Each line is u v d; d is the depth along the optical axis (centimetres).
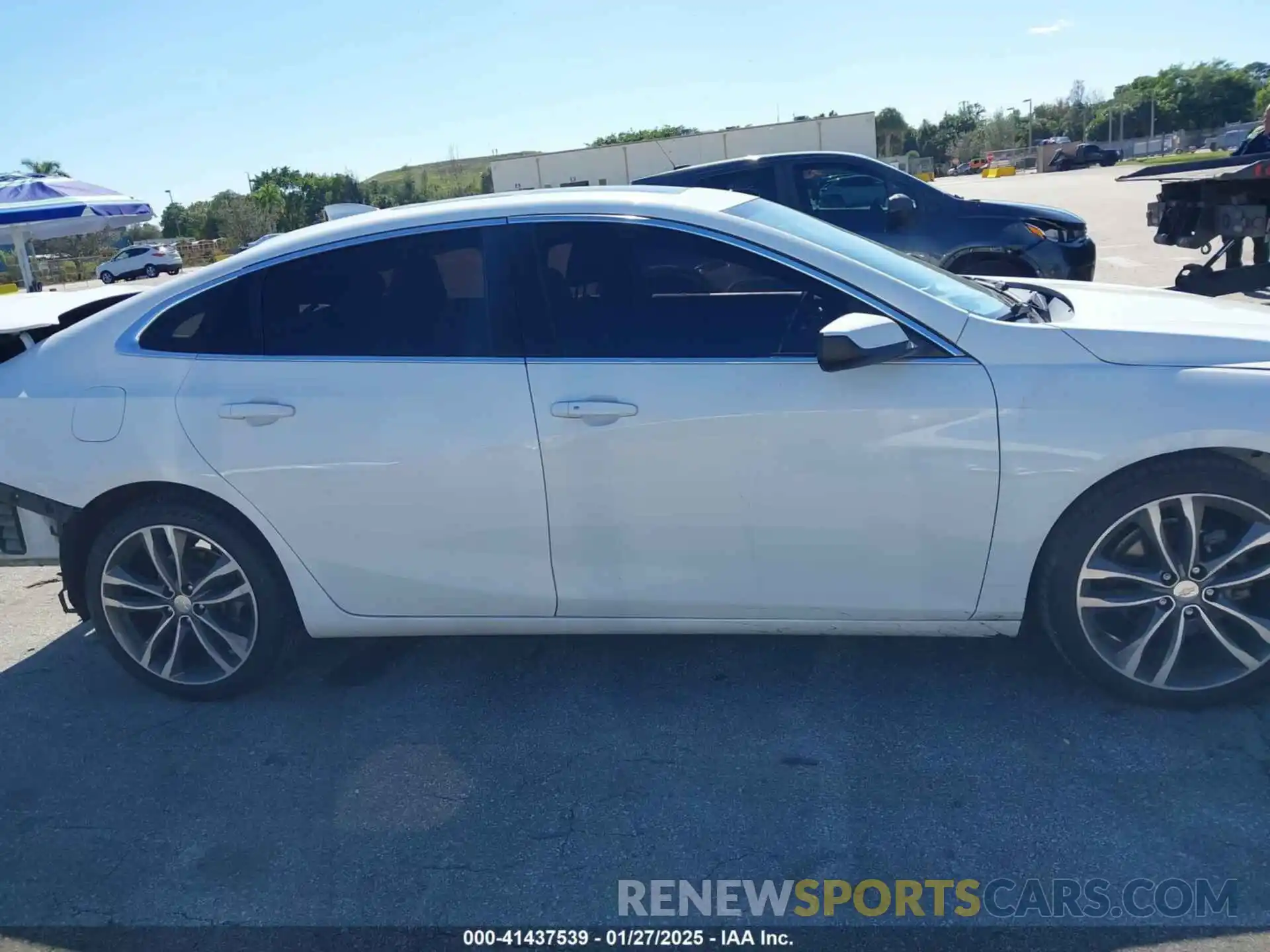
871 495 320
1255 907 251
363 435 342
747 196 396
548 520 338
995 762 313
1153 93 8906
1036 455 311
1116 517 314
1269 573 314
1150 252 1388
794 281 329
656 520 332
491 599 353
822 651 390
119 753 356
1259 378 306
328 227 364
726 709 356
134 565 379
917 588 329
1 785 341
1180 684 326
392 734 356
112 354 366
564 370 333
